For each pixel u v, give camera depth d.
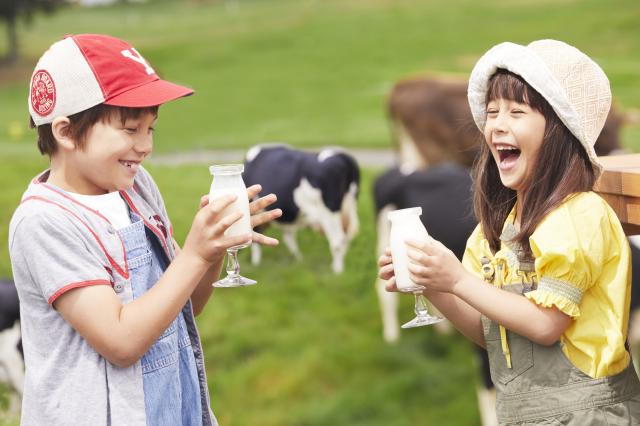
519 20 33.53
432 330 7.27
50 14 43.44
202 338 7.32
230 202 1.90
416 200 6.16
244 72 30.91
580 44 27.94
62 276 1.87
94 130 1.94
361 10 40.41
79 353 1.91
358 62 30.41
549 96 1.92
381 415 6.16
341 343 7.13
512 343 2.05
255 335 7.29
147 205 2.16
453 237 5.97
